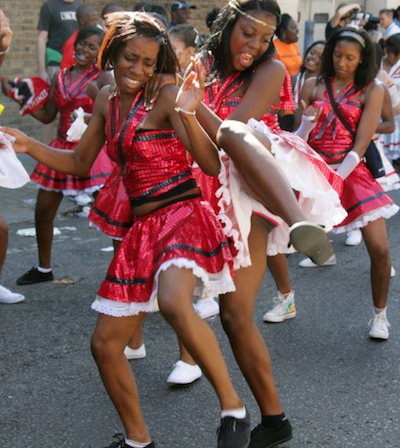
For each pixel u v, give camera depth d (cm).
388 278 412
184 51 441
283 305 447
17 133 280
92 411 338
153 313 460
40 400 348
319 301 487
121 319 261
